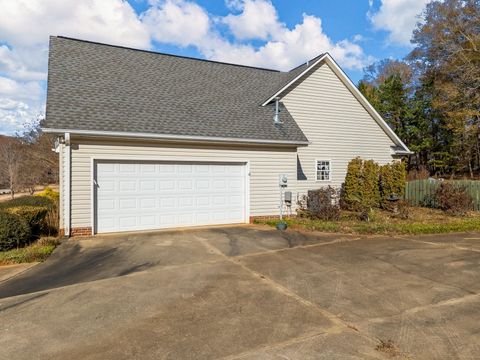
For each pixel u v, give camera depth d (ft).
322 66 50.85
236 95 46.44
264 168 40.68
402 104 110.52
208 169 37.96
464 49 90.22
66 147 31.24
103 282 18.93
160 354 11.43
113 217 33.58
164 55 49.47
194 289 17.69
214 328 13.29
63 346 12.03
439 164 103.50
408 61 117.29
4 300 16.46
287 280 19.12
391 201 44.65
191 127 36.47
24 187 80.12
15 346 12.05
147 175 34.96
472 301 16.06
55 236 31.78
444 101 94.99
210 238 30.96
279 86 48.42
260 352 11.48
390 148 56.49
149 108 37.22
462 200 44.24
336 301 16.06
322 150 51.03
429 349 11.69
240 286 18.12
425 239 30.60
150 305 15.61
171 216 36.22
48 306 15.60
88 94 35.99
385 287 17.98
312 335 12.69
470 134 90.48
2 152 80.94
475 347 11.83
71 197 31.50
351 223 37.35
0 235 25.20
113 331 13.11
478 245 27.99
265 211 40.81
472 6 90.68
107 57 43.91
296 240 30.09
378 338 12.46
